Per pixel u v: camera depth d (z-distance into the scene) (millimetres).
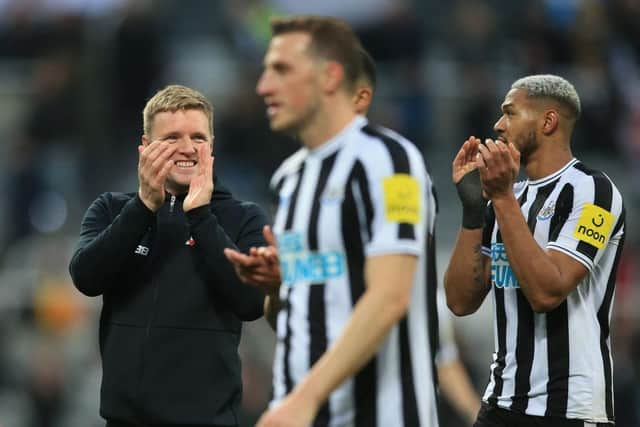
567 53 51125
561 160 17172
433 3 55938
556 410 16672
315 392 13211
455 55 51344
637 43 53375
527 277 16078
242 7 53719
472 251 17391
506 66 51656
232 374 16828
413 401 14281
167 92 17297
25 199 46062
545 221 16938
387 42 51125
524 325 16969
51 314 40188
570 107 17141
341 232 14141
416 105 49125
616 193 16984
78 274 16641
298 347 14336
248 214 17438
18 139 48938
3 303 40875
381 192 13906
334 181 14227
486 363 37875
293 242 14453
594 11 51625
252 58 53188
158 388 16516
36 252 44469
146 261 16891
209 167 16719
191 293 16734
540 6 53250
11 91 53562
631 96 50906
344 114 14430
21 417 39250
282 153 45844
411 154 14203
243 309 16562
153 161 16375
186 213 16469
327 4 52719
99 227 17469
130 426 16703
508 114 17234
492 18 52656
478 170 17344
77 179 47312
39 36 54125
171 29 56594
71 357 39844
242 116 46500
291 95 14203
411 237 13766
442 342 25422
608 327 17156
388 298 13523
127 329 16750
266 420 13180
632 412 33281
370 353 13430
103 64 48594
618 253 17188
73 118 48438
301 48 14188
